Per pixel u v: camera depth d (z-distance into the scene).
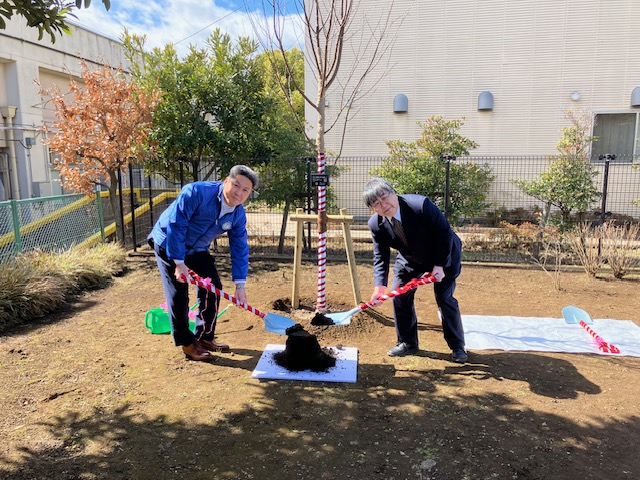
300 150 8.21
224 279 6.88
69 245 7.39
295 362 3.81
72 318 5.11
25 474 2.55
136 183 11.32
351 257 5.32
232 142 7.71
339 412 3.19
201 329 4.17
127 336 4.57
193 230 3.76
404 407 3.25
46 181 14.58
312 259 7.96
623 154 10.67
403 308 4.07
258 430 2.98
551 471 2.58
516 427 3.00
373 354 4.19
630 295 6.00
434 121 9.41
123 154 7.66
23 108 13.57
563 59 10.66
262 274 7.11
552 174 8.13
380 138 11.41
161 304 5.51
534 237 7.84
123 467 2.62
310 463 2.66
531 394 3.43
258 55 8.01
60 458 2.70
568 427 3.00
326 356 3.97
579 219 8.30
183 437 2.91
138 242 9.10
